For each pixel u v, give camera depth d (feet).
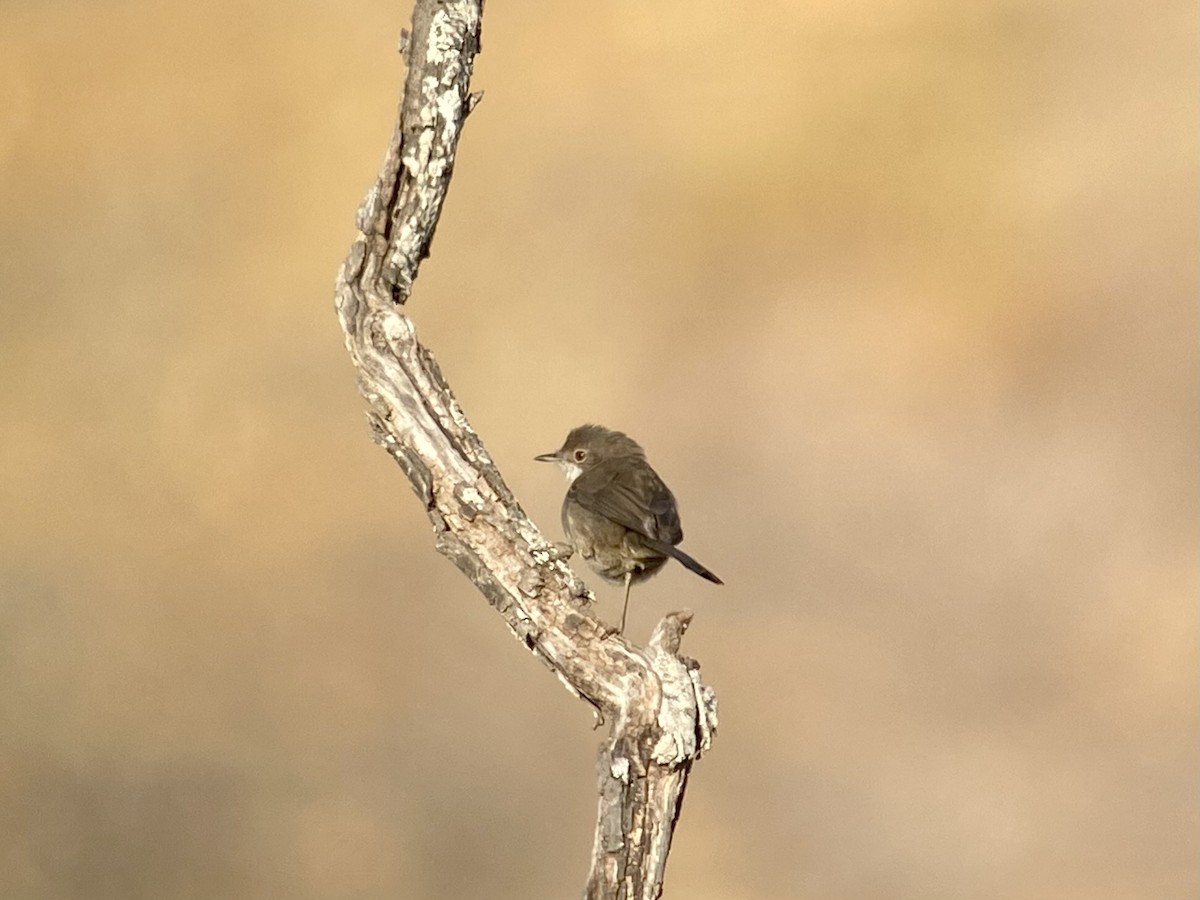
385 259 19.77
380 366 19.21
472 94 20.13
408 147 19.66
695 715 18.22
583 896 18.01
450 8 19.86
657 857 18.01
